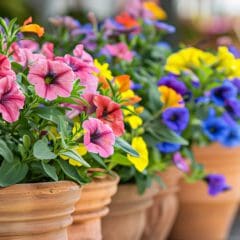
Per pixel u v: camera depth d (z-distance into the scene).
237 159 3.95
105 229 3.06
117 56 3.49
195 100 3.51
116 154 2.58
